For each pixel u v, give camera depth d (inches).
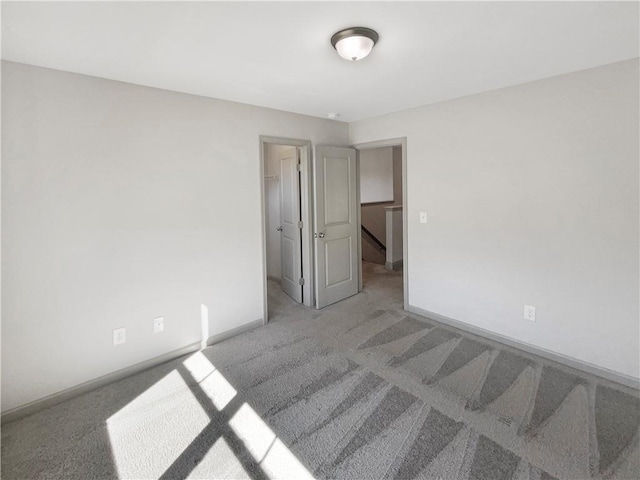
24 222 81.4
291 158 157.9
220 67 86.7
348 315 144.2
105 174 92.6
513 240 110.7
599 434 73.6
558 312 102.8
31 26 64.1
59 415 82.9
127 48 74.5
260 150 128.0
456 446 71.1
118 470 66.7
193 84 99.3
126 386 95.0
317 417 80.9
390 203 294.4
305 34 70.2
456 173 123.1
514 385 92.2
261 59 82.3
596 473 63.9
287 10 60.9
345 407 84.4
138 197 99.0
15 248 80.6
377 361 106.1
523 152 105.7
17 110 79.0
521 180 107.0
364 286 186.2
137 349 101.7
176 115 105.7
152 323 104.3
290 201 162.6
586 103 92.7
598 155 92.0
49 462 68.7
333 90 108.3
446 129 124.2
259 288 132.3
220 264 119.7
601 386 91.2
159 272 105.0
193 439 74.6
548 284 104.2
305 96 114.7
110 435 76.1
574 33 71.6
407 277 145.5
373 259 262.4
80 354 91.4
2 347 80.2
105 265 94.2
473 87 107.8
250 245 128.0
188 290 112.0
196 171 111.1
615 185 89.9
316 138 148.7
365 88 107.0
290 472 65.7
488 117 112.7
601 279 94.0
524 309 110.2
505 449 70.0
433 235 133.3
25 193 81.0
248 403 86.7
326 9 60.9
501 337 116.9
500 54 81.9
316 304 152.4
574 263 98.5
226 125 117.9
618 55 83.2
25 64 79.7
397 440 73.1
